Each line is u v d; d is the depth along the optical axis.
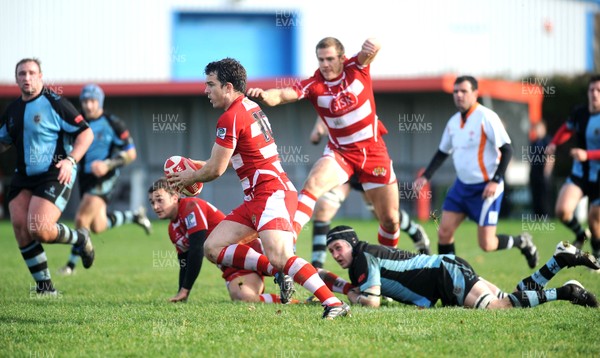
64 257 49.03
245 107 24.81
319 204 37.34
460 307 26.39
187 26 112.75
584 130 40.72
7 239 60.62
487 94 80.00
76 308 27.44
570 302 27.56
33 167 31.47
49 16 107.00
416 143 83.12
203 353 20.11
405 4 110.06
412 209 82.31
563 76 95.88
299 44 112.12
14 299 30.67
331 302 24.25
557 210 40.50
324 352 20.08
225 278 30.14
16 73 31.16
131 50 109.06
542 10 109.44
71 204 85.00
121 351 20.47
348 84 30.27
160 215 29.17
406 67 109.31
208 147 86.12
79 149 31.22
